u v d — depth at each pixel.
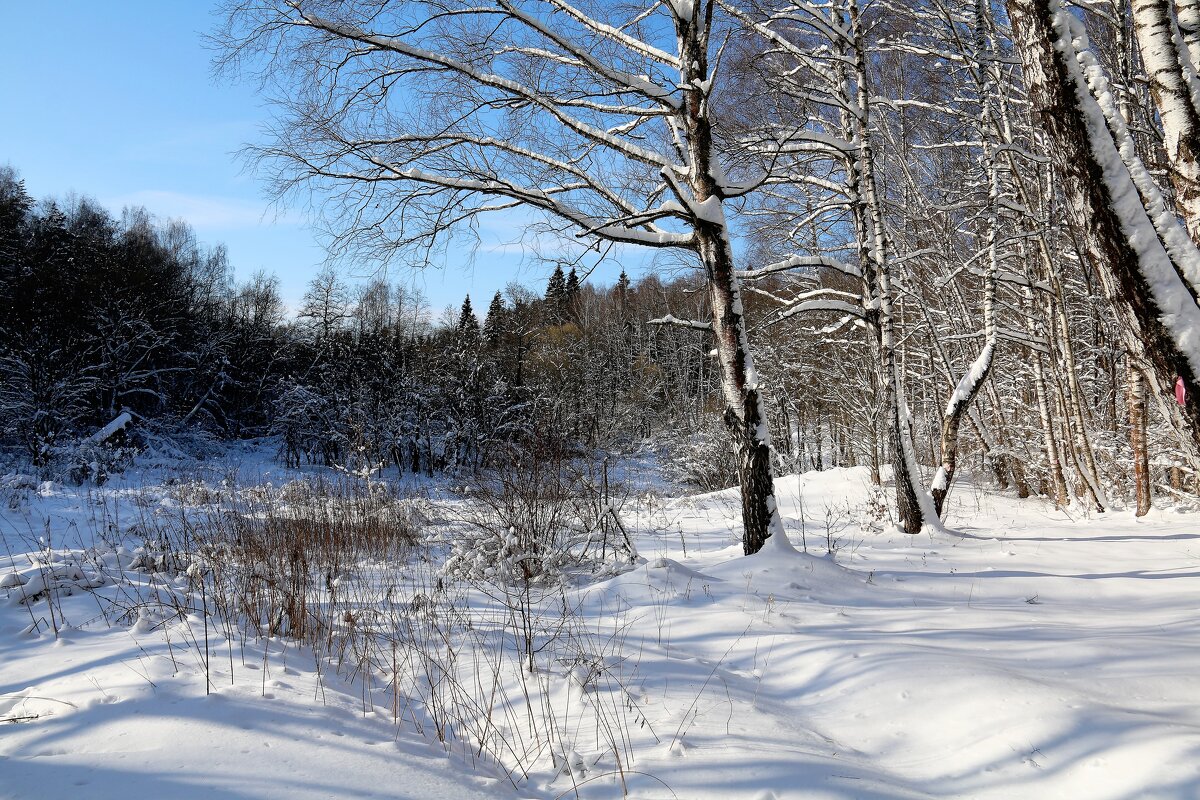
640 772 2.86
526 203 7.64
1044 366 16.22
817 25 10.30
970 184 13.57
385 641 4.79
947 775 2.90
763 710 3.62
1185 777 2.52
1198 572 6.78
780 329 23.89
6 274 25.92
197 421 31.56
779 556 6.96
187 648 4.10
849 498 14.79
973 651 4.38
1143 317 3.47
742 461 7.43
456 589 6.41
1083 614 5.45
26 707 3.11
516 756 3.14
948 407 11.13
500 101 7.68
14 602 5.11
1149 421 14.13
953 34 11.80
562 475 8.22
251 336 35.47
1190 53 4.09
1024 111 14.30
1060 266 15.17
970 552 8.59
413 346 33.22
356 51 7.24
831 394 27.25
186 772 2.47
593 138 7.55
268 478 18.27
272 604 4.95
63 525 9.59
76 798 2.25
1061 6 3.51
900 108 14.00
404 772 2.69
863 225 10.34
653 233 7.84
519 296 36.22
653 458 30.33
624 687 3.89
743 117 10.20
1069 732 3.01
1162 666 3.84
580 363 37.75
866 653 4.26
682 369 39.53
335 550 7.34
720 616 5.30
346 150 7.31
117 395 27.88
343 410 28.08
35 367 20.77
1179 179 3.99
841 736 3.38
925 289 16.83
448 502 12.04
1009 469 20.30
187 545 6.99
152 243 39.16
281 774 2.52
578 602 5.95
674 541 10.59
